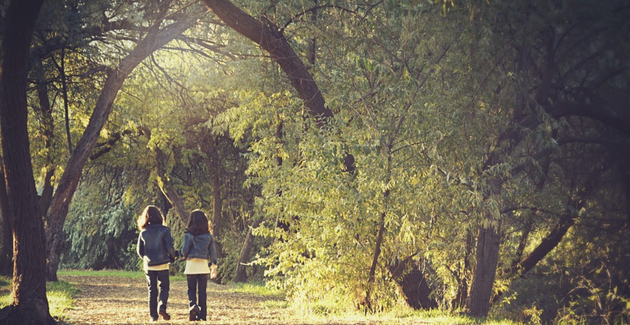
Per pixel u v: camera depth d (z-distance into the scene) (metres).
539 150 12.56
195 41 18.88
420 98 10.71
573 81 12.49
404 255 12.21
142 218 10.45
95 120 17.61
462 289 12.77
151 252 10.20
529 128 11.55
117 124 23.89
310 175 11.76
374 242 11.86
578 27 10.92
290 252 12.59
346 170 12.38
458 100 10.88
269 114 16.53
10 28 8.91
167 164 27.59
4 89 9.13
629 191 12.32
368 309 12.39
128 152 26.95
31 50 16.73
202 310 10.33
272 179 13.20
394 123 11.03
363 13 13.09
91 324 9.84
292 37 14.66
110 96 17.50
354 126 11.24
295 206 12.01
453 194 10.94
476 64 10.91
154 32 16.98
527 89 11.60
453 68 11.00
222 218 29.77
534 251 14.38
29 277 9.59
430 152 10.66
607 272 12.39
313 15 14.32
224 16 12.81
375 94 11.47
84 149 17.88
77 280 25.55
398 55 11.64
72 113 21.39
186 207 30.97
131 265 37.47
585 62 11.76
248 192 29.30
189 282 10.24
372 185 10.73
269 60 16.41
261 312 13.48
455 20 10.81
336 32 13.23
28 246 9.55
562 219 13.48
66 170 18.52
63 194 19.19
